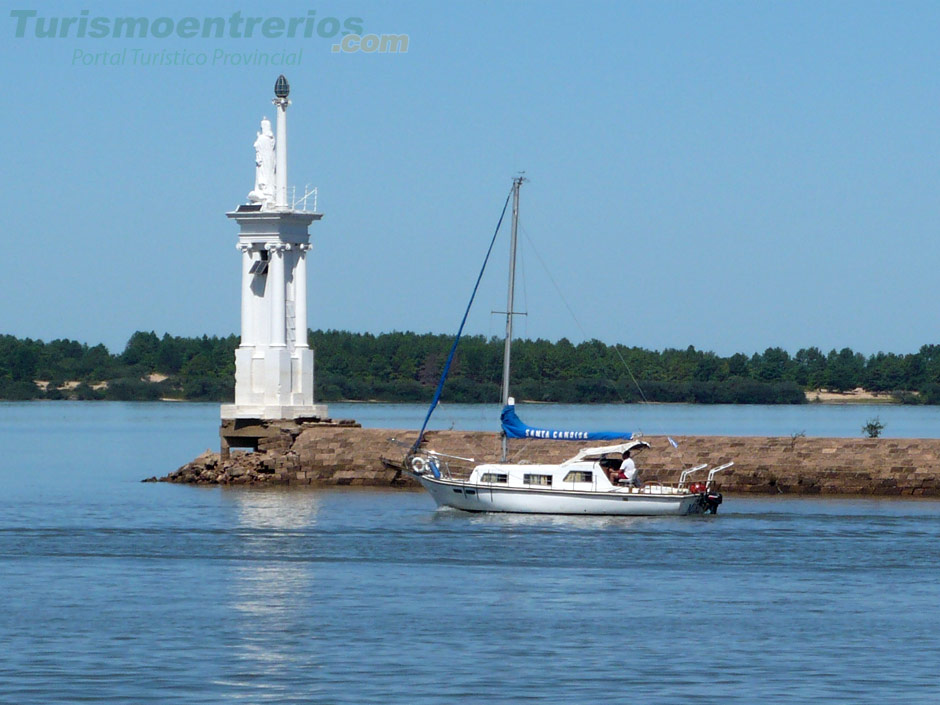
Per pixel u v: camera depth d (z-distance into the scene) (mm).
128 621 177250
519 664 158250
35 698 145125
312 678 152500
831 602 189500
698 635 171250
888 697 147375
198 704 143625
